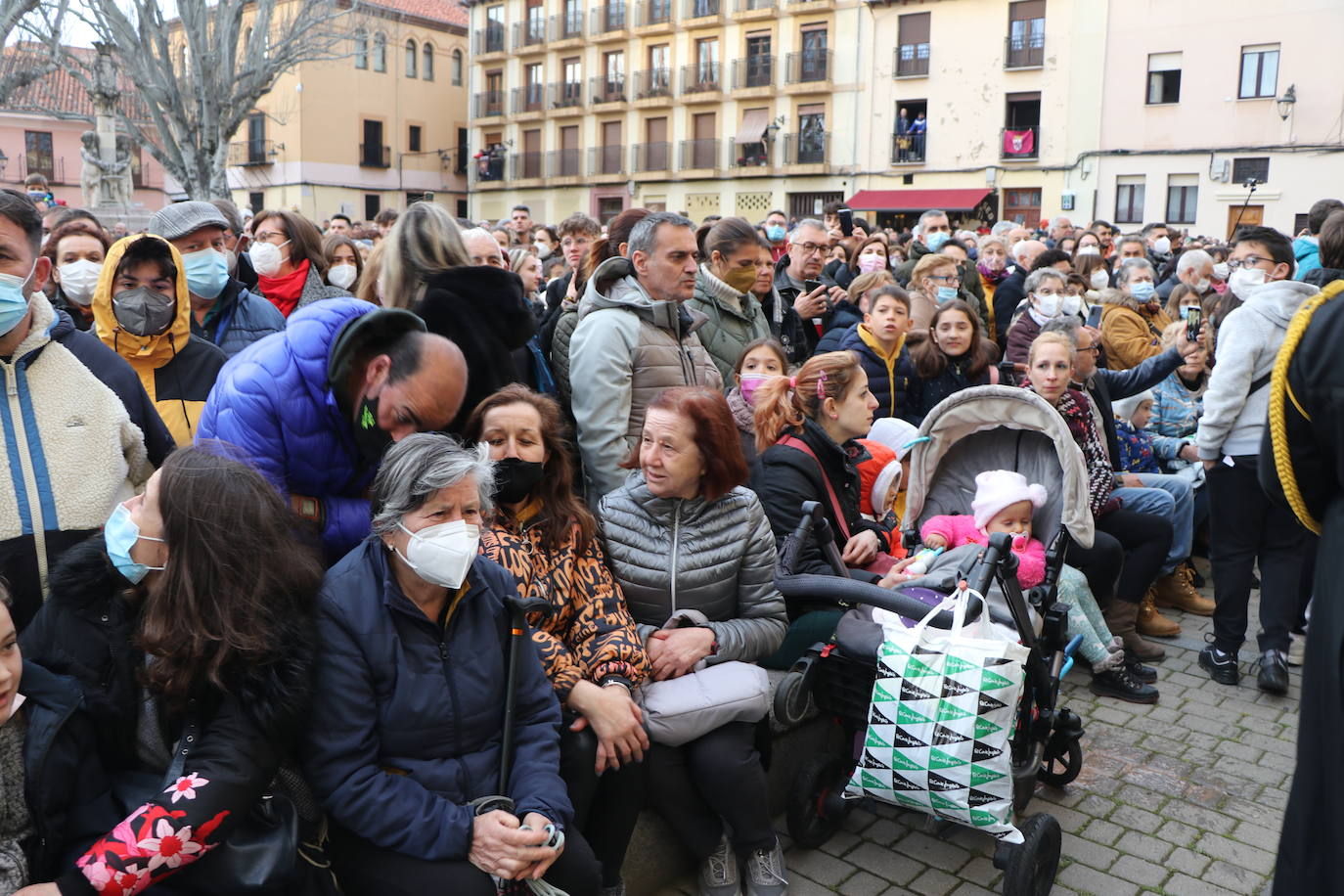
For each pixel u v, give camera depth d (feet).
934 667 9.32
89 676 7.06
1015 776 10.28
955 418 12.94
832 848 11.40
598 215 135.33
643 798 9.60
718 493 10.52
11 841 6.61
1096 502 15.94
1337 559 7.06
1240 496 15.64
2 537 8.09
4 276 7.80
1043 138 101.14
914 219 111.55
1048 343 15.75
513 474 9.65
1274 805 12.56
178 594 6.97
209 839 6.81
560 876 8.13
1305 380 7.19
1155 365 18.93
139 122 88.84
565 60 136.67
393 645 7.70
